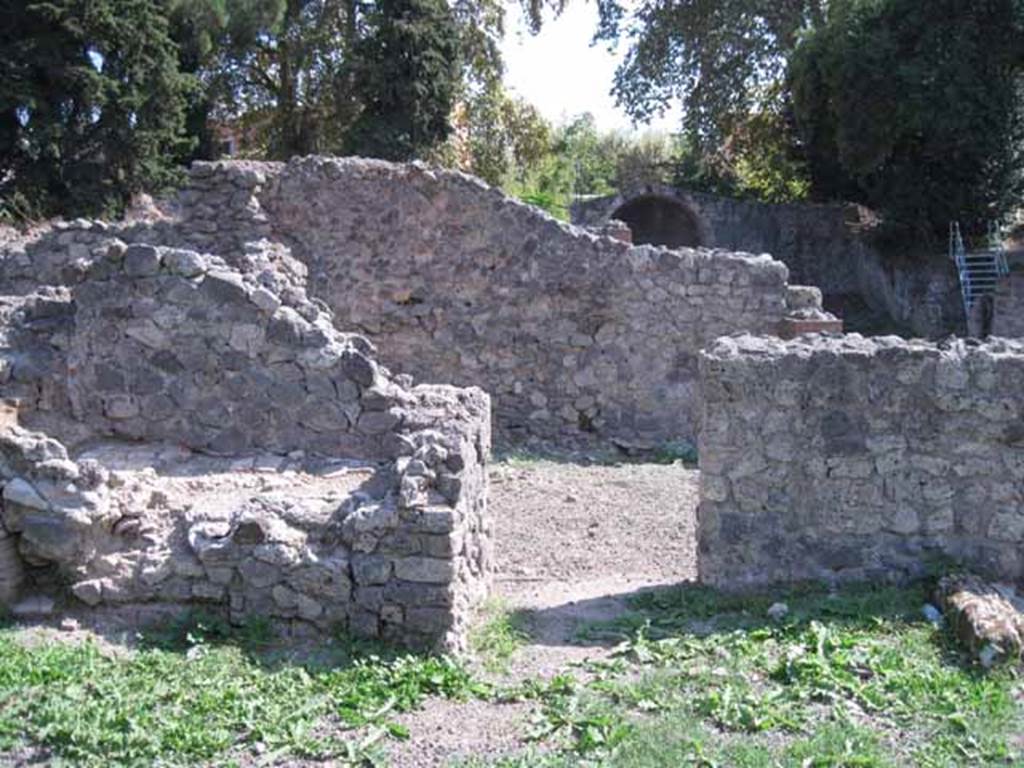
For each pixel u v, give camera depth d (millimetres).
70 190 21094
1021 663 5473
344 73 27406
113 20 20594
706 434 6766
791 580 6711
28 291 12930
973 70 21859
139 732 4465
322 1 29125
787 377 6660
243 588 5660
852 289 26547
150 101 22062
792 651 5574
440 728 4754
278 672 5227
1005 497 6586
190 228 13016
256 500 5855
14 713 4570
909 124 22047
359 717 4773
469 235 13172
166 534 5926
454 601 5590
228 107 29453
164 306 7039
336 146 28609
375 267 13219
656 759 4410
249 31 26625
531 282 13141
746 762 4383
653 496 10383
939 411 6629
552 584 7629
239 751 4469
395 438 6840
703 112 29953
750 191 31297
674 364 13133
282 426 6973
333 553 5664
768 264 13047
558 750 4535
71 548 5766
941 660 5570
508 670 5508
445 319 13227
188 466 6793
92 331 7109
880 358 6633
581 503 10094
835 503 6695
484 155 32094
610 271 13078
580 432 13188
